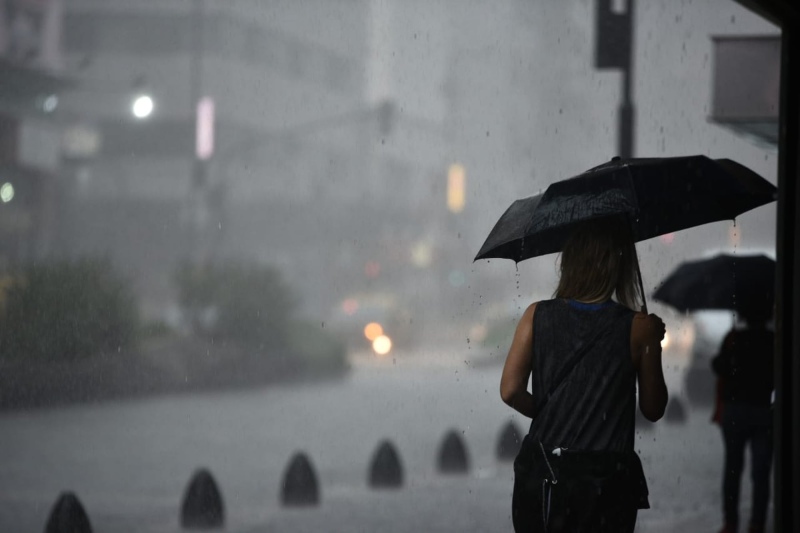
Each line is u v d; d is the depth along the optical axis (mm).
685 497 23484
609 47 33062
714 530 19797
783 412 11414
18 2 92938
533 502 9102
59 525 18234
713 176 10070
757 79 24375
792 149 11547
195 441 34531
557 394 9117
